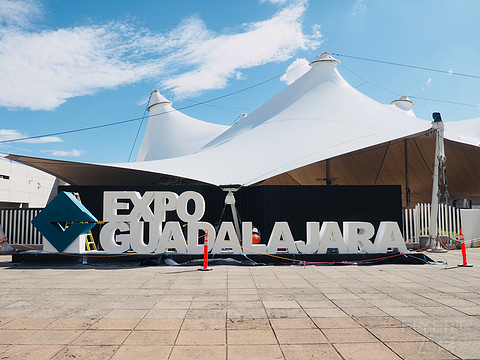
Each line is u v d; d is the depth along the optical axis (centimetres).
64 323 540
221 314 583
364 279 894
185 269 1054
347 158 2738
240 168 1962
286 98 3008
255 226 1692
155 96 4931
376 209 1641
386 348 438
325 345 449
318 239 1204
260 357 414
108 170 2289
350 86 3034
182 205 1209
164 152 4253
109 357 414
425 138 2438
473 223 1775
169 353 426
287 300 675
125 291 756
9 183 3344
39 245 1619
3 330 510
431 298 689
